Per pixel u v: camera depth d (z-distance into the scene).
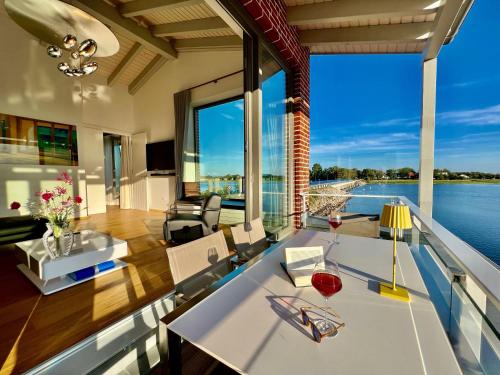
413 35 2.76
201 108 5.27
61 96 4.94
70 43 2.45
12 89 4.30
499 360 0.67
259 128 2.31
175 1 3.39
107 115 6.12
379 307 0.77
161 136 5.95
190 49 4.82
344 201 4.24
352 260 1.18
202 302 0.80
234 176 4.75
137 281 2.16
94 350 1.40
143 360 1.50
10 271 2.47
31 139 4.54
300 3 2.60
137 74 6.12
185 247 1.12
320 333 0.63
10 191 4.29
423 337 0.63
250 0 1.93
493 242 3.65
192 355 0.92
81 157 5.28
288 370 0.53
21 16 2.28
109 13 3.85
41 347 1.32
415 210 1.86
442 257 1.12
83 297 1.87
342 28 2.99
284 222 3.22
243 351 0.58
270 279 0.97
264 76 2.52
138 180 6.55
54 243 2.17
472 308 0.80
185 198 5.02
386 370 0.53
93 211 5.87
